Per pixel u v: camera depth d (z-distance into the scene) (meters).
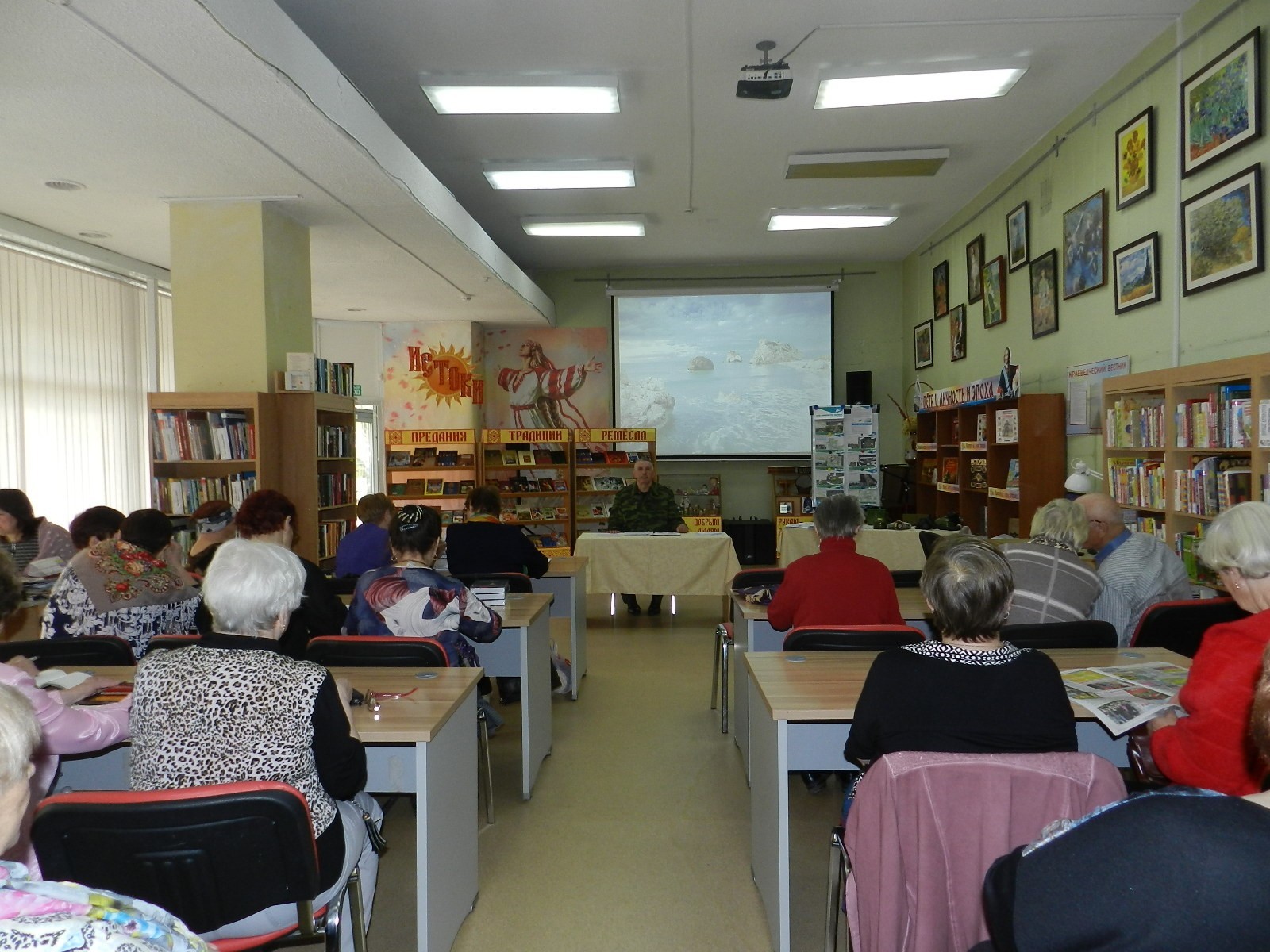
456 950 2.42
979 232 7.76
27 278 5.66
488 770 3.29
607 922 2.58
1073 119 5.91
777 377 10.52
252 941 1.73
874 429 9.13
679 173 7.03
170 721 1.68
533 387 10.64
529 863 2.96
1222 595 3.82
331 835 1.80
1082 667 2.41
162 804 1.49
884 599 3.16
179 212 5.05
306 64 3.52
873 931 1.65
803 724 2.34
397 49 4.88
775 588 4.04
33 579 3.82
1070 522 3.09
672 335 10.60
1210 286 4.33
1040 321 6.52
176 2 2.77
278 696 1.70
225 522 4.03
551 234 8.77
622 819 3.32
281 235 5.27
